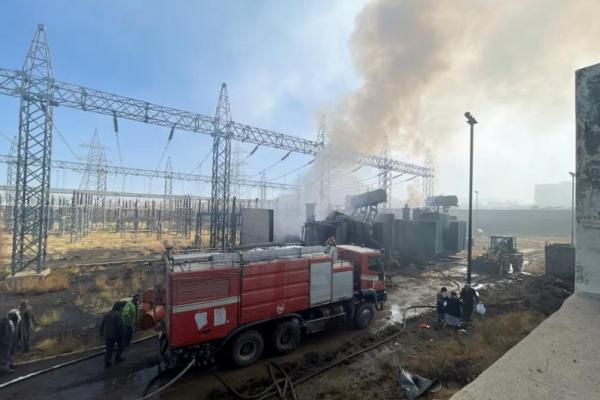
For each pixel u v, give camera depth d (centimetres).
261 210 2519
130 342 996
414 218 3459
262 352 939
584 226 274
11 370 840
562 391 162
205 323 824
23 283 1636
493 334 1056
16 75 1858
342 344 1027
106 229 5369
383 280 1301
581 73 279
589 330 219
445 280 2034
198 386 786
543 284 1761
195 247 3256
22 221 1908
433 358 902
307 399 728
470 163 1539
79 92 2048
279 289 953
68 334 1078
